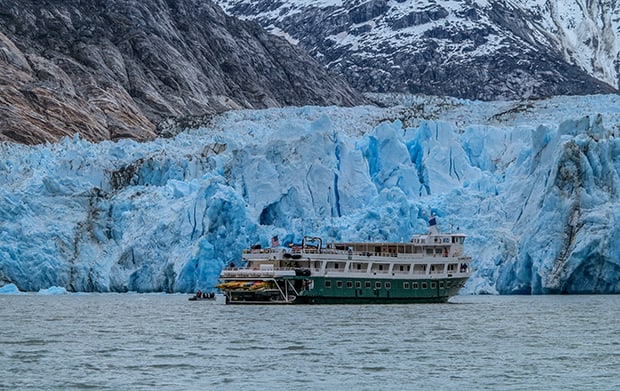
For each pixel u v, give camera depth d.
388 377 89.12
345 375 90.19
